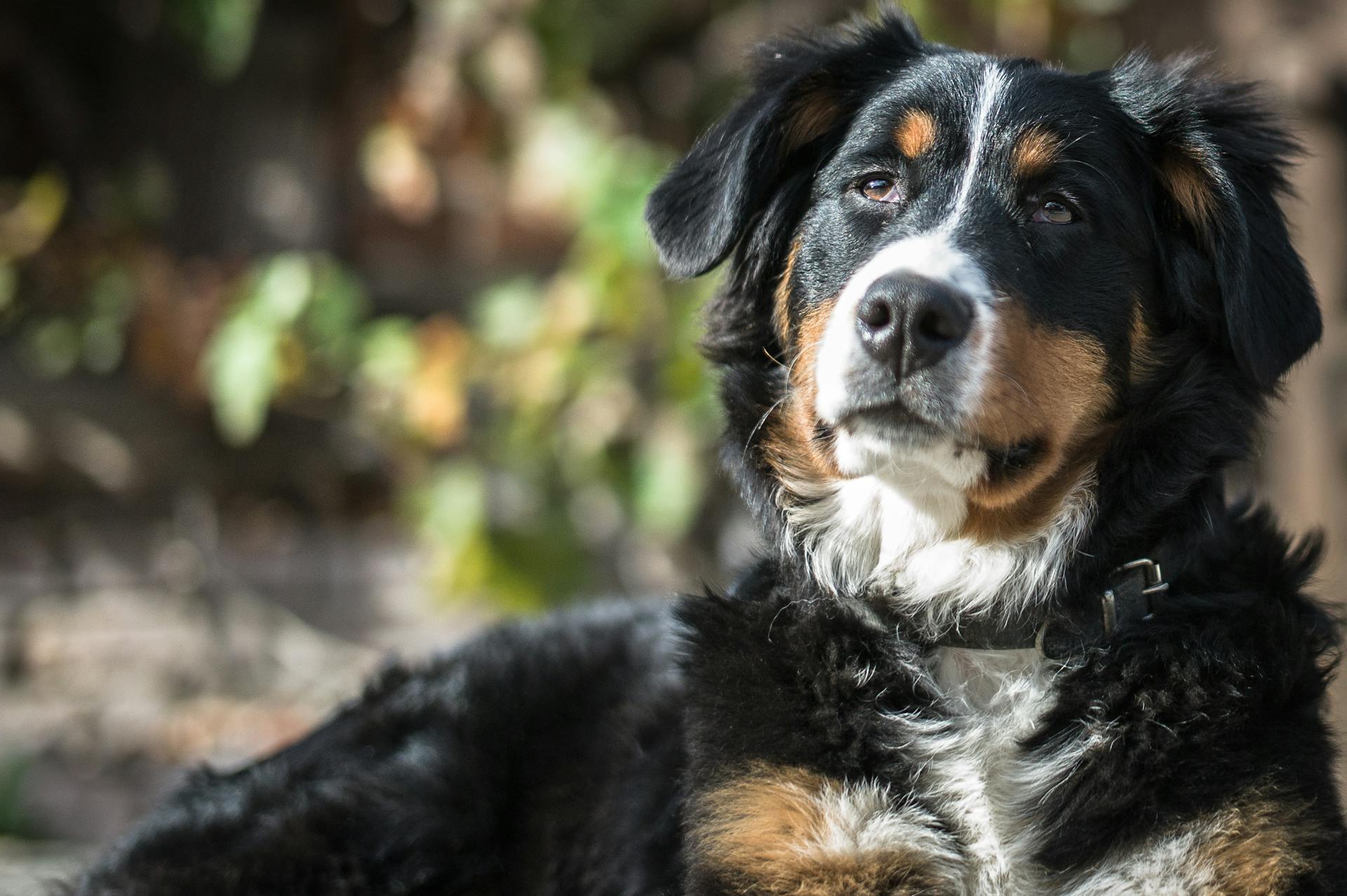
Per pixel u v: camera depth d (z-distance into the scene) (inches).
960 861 137.5
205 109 347.9
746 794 135.9
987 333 132.3
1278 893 126.0
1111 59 311.9
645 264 294.8
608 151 313.6
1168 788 132.1
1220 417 144.7
